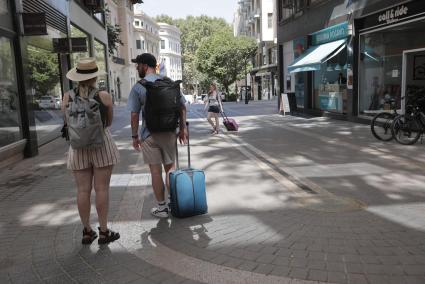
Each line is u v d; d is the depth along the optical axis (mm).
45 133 12180
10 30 9430
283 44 23438
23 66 9891
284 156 8945
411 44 12078
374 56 14078
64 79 15227
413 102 10336
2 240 4684
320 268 3705
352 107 15195
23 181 7496
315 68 15617
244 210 5375
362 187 6281
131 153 10078
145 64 5027
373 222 4777
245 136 12492
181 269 3816
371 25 13914
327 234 4461
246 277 3607
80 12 18438
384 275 3549
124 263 3994
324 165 7887
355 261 3816
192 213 5145
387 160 8102
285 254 4016
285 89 23516
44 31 9961
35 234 4836
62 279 3734
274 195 6016
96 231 4824
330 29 16703
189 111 27281
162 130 4887
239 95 48062
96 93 4152
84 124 4008
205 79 63125
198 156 9258
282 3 23188
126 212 5449
